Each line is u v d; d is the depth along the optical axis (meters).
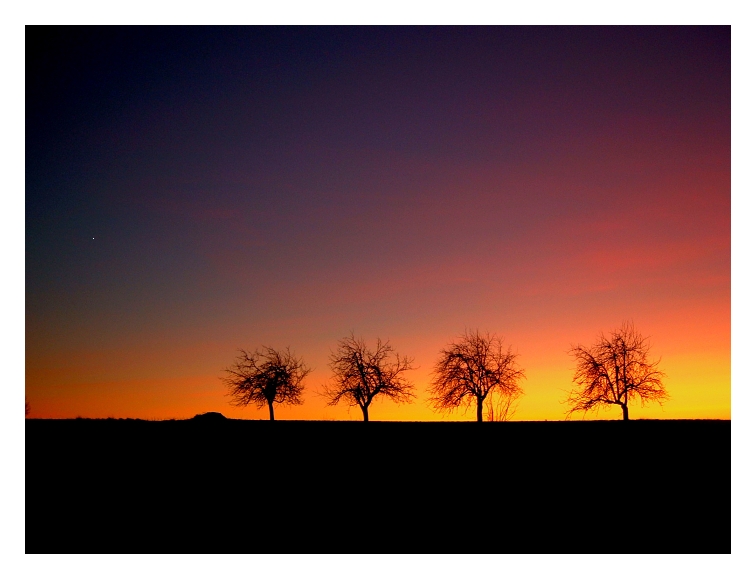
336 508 29.39
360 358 61.59
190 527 26.59
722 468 36.00
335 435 47.84
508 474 35.59
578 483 33.50
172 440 45.03
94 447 42.31
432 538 25.05
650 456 39.03
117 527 26.64
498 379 57.97
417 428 50.75
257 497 31.22
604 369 56.09
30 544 24.39
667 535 25.34
